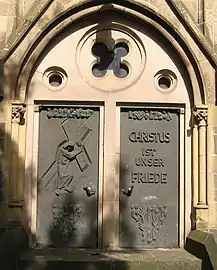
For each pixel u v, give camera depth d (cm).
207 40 547
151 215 554
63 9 539
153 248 549
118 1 548
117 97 556
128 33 562
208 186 534
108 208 543
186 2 562
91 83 557
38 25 538
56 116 558
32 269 481
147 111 562
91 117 559
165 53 562
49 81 561
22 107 533
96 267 480
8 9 551
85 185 551
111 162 548
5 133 525
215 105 541
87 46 562
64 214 548
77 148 555
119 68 563
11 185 523
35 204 544
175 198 556
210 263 487
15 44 531
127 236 548
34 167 547
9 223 516
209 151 538
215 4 562
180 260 490
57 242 545
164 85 563
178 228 552
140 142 560
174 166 559
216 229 525
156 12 544
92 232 547
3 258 500
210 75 544
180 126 560
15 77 533
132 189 554
